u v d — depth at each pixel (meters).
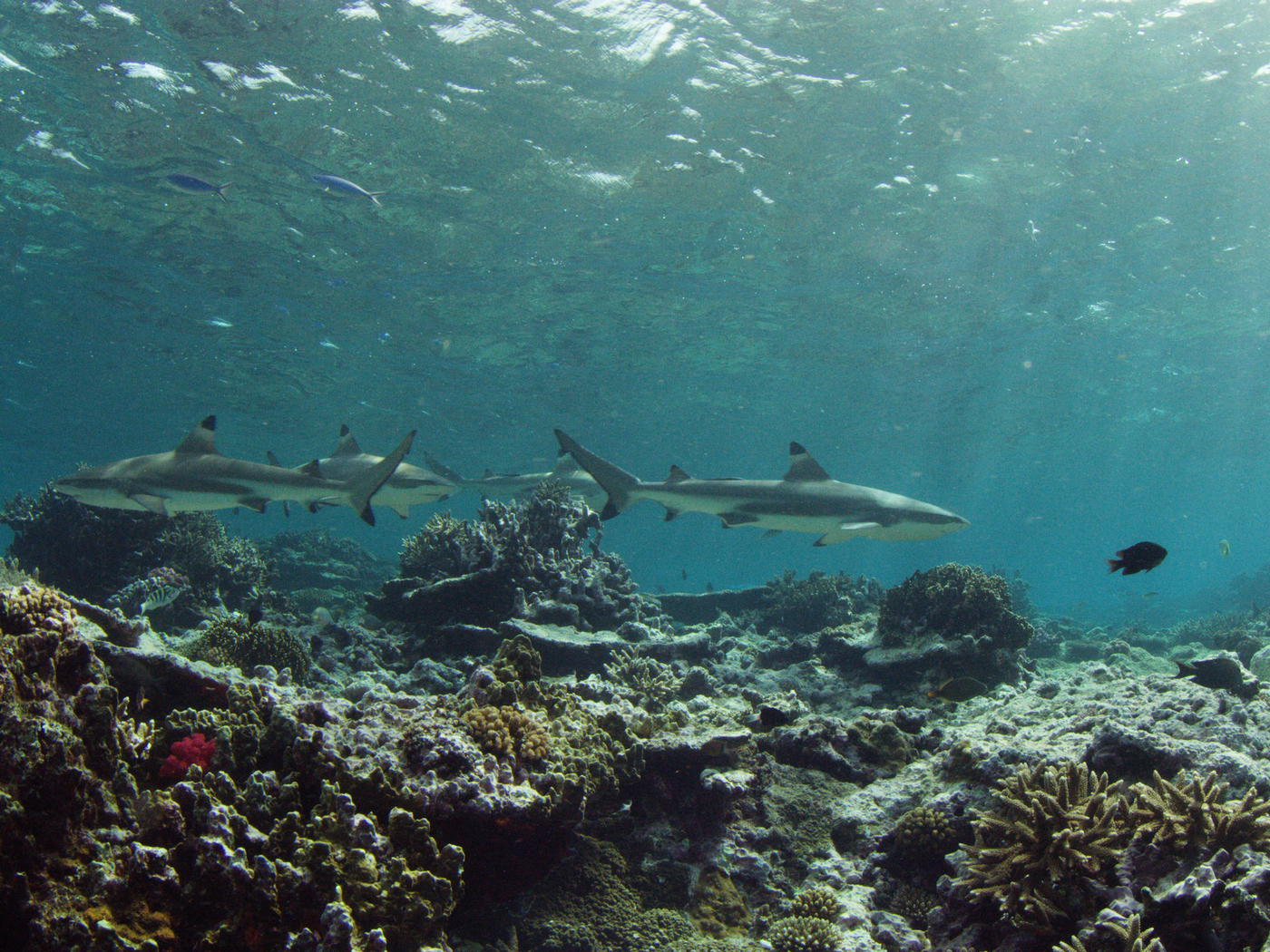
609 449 47.12
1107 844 3.76
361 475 8.49
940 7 11.85
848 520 9.80
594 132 14.38
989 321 26.08
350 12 11.38
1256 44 12.79
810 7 11.75
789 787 5.96
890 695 9.20
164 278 20.50
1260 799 3.88
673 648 9.80
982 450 52.84
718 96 13.53
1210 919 3.29
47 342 26.00
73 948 2.54
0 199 16.39
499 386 31.69
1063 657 17.61
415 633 9.52
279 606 11.89
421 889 3.32
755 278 21.55
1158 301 25.09
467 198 16.55
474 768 4.12
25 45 11.70
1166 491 91.06
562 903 4.64
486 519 10.52
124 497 8.18
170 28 11.44
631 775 5.25
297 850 3.15
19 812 2.59
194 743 3.96
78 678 3.24
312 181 15.73
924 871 4.96
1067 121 14.69
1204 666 6.51
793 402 36.41
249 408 34.19
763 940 4.54
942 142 15.16
